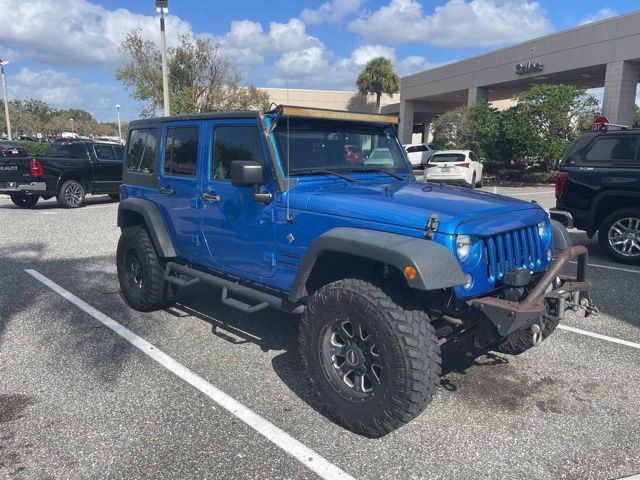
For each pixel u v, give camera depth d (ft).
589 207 26.63
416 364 10.25
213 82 99.14
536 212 12.89
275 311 19.15
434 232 10.64
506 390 13.34
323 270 12.57
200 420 11.85
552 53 81.61
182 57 95.76
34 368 14.44
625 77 70.74
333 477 9.93
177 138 16.70
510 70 91.15
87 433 11.33
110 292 21.50
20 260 27.32
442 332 11.50
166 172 17.20
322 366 11.66
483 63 97.71
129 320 18.16
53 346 15.94
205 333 16.98
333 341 11.70
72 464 10.29
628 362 14.99
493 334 11.50
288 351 15.64
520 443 11.05
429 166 70.64
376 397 10.71
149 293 18.06
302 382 13.70
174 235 17.08
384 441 11.07
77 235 34.65
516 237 11.94
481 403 12.69
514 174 85.25
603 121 27.96
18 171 46.47
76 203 49.60
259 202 13.48
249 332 17.08
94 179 50.57
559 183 27.48
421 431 11.46
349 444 10.96
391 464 10.32
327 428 11.56
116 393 13.06
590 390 13.37
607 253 26.89
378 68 163.43
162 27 63.00
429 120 174.60
